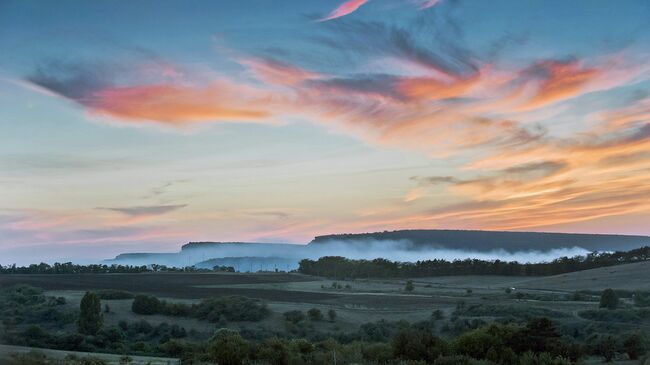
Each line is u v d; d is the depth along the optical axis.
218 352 38.03
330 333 81.06
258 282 177.12
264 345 39.22
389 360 37.44
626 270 168.88
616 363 37.25
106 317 92.81
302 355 39.19
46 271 181.62
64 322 84.06
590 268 198.88
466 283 192.00
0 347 52.62
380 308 108.81
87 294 74.88
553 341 37.97
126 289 134.75
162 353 58.56
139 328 84.94
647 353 39.22
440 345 37.53
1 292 113.50
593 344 42.88
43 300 104.00
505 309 91.12
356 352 40.53
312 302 120.50
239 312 96.25
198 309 98.62
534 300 118.25
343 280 197.38
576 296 119.81
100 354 52.12
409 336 38.44
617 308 90.38
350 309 106.88
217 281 171.38
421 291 155.75
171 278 170.88
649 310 78.56
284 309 103.75
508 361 35.41
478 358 36.09
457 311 96.44
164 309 99.25
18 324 82.62
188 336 80.88
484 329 38.94
